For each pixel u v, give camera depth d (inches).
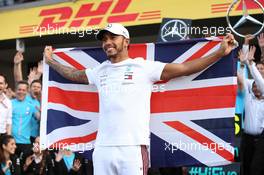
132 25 541.3
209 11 499.2
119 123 258.2
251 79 414.9
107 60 294.0
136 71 264.1
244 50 364.2
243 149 399.2
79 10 582.9
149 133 279.7
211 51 287.9
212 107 283.9
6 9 631.8
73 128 309.0
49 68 314.0
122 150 256.2
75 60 314.7
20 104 477.4
